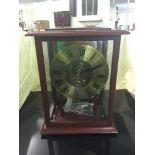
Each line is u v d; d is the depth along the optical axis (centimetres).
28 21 153
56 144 97
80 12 141
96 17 141
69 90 97
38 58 88
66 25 139
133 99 144
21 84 135
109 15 144
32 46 150
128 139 99
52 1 149
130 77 152
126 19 148
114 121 115
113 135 102
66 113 112
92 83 95
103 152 90
